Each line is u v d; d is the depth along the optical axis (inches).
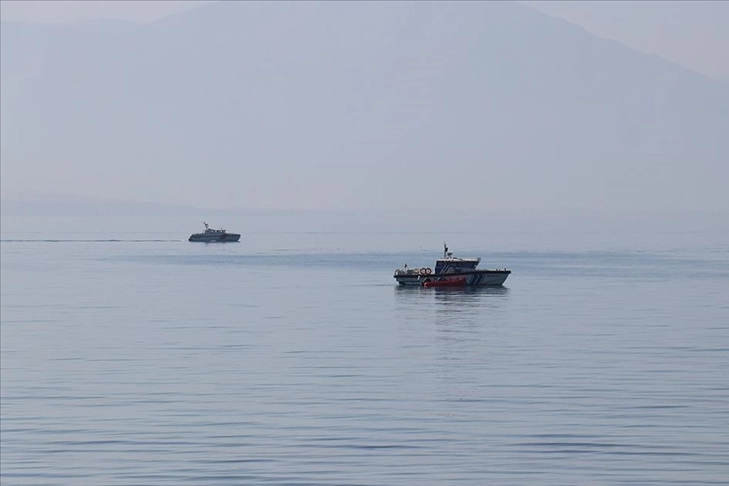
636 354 4443.9
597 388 3745.1
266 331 5669.3
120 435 3297.2
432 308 6786.4
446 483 2763.3
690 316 5703.7
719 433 3110.2
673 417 3297.2
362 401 3673.7
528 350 4724.4
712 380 3814.0
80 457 3083.2
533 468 2854.3
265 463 2962.6
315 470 2891.2
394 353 4753.9
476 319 6058.1
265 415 3494.1
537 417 3353.8
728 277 6752.0
